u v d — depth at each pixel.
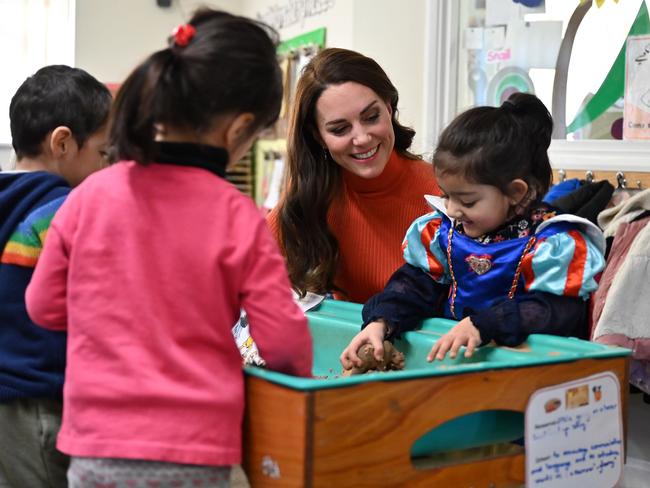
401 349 1.44
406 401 1.00
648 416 2.00
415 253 1.50
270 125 1.13
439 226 1.49
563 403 1.14
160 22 3.99
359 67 1.70
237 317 1.14
